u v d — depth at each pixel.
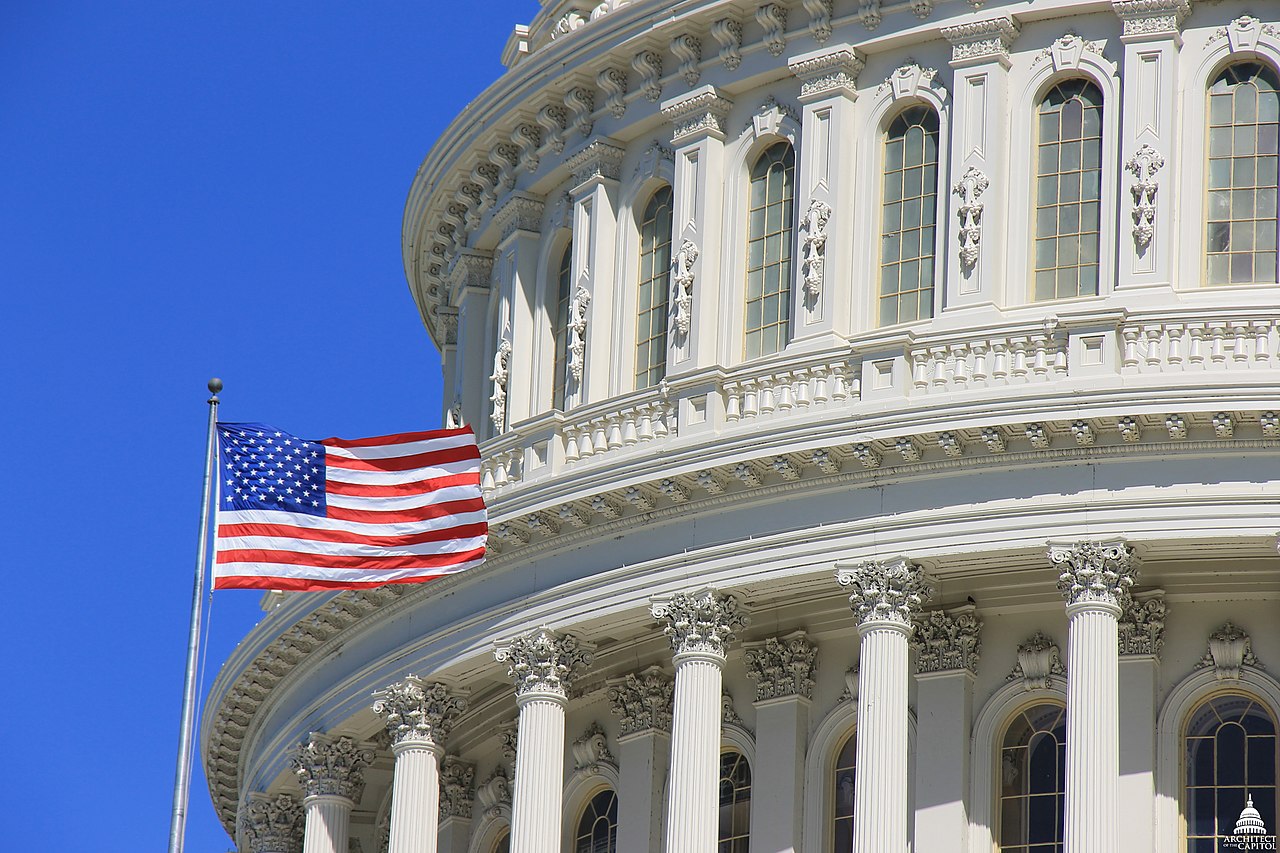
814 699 77.81
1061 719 74.94
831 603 76.94
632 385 81.94
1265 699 73.12
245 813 91.38
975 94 77.69
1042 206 77.06
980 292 76.06
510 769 85.25
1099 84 77.19
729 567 75.50
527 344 85.62
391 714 81.94
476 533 77.00
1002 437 72.50
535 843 77.38
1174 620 74.19
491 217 87.94
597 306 82.88
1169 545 71.75
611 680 81.69
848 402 75.25
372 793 89.62
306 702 86.25
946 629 75.75
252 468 76.12
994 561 73.31
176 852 68.62
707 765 74.81
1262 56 76.44
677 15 81.25
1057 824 74.06
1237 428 71.31
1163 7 76.56
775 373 76.69
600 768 81.88
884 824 71.69
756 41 80.88
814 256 78.25
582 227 83.88
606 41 82.75
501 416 85.50
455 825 85.94
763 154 81.19
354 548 76.19
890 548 73.44
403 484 77.00
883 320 77.81
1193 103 76.44
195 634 70.75
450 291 92.62
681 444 76.50
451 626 80.81
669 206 82.69
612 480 77.12
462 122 87.06
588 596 77.81
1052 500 72.19
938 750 74.94
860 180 78.94
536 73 84.50
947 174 77.56
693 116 81.62
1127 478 71.94
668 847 74.38
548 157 85.81
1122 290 75.00
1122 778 72.62
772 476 75.25
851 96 79.44
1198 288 75.06
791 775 76.88
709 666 75.50
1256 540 71.12
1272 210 75.62
